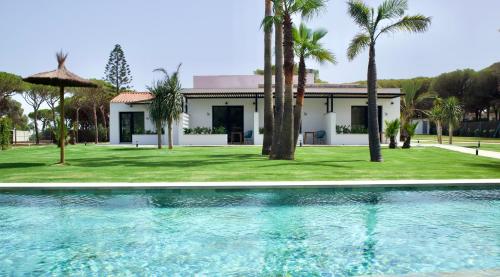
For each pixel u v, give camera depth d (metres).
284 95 13.73
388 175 9.09
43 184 7.50
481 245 4.59
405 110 29.09
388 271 3.79
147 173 9.41
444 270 3.81
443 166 11.19
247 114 27.31
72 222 5.60
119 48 48.31
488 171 9.95
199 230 5.25
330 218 5.89
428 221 5.72
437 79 48.94
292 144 13.32
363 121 27.67
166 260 4.10
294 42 13.84
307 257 4.20
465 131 44.91
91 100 37.59
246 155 15.45
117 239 4.85
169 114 20.44
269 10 15.60
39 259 4.12
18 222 5.59
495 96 44.78
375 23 13.33
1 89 33.56
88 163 12.11
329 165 11.29
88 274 3.70
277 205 6.65
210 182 7.83
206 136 25.12
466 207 6.57
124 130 28.47
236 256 4.25
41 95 35.88
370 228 5.35
